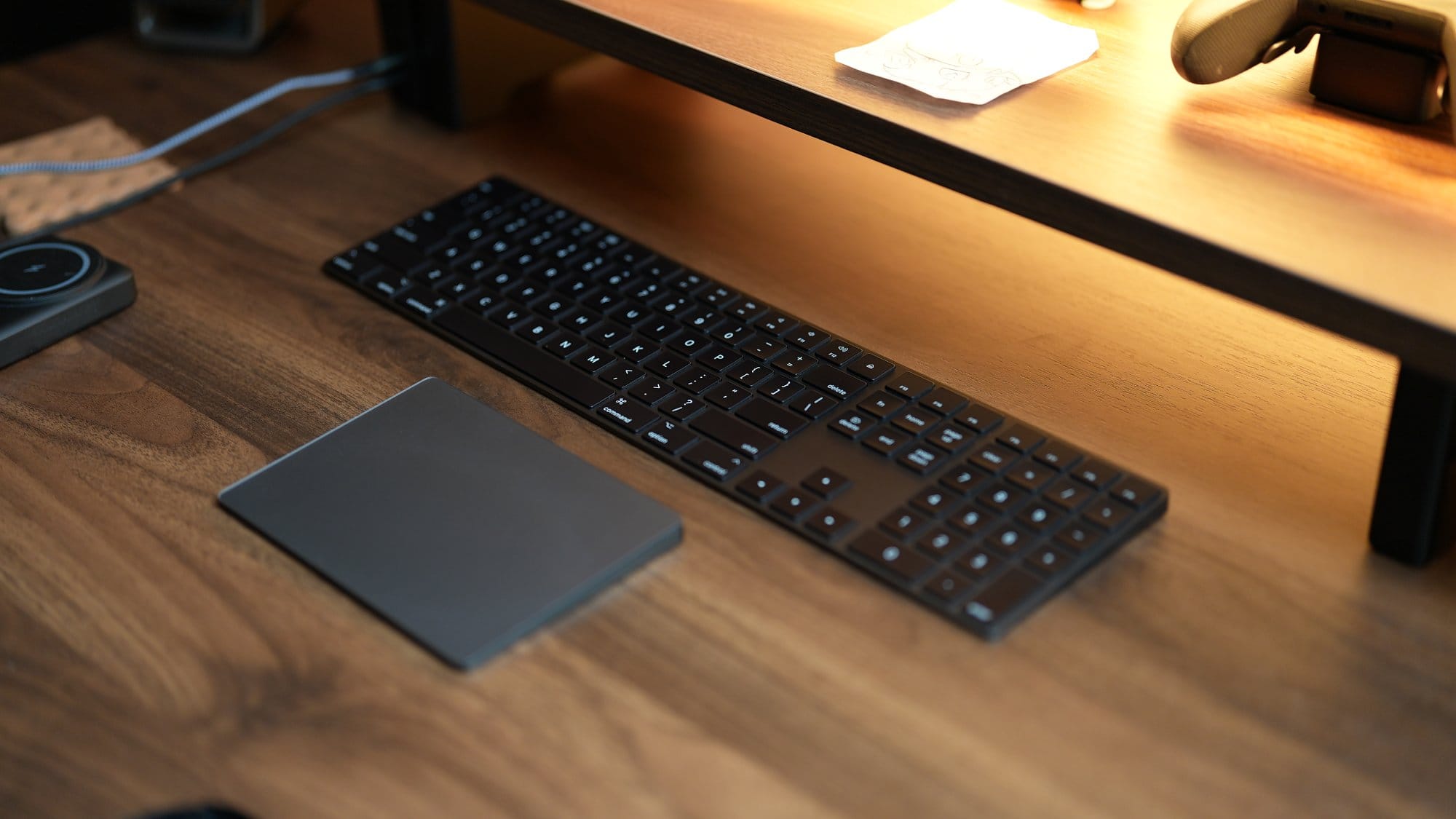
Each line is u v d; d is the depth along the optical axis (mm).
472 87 939
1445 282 545
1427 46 641
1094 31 779
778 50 747
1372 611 563
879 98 698
